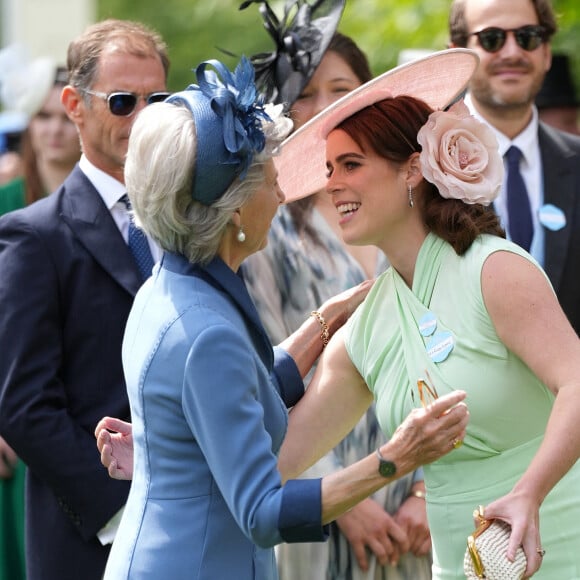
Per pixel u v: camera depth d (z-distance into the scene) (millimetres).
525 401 8234
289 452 8922
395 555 10391
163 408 7520
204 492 7570
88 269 10180
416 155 8477
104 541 9977
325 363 9047
